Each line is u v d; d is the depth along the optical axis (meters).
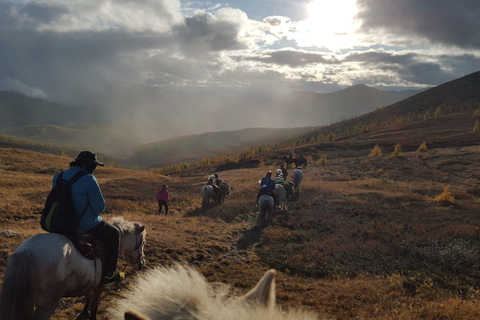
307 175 36.88
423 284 8.56
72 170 3.90
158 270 1.21
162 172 138.50
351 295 7.66
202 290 1.07
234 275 9.30
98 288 4.31
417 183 28.44
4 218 14.41
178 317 0.93
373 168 37.97
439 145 50.94
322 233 14.90
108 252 4.15
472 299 7.59
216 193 21.92
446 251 11.58
